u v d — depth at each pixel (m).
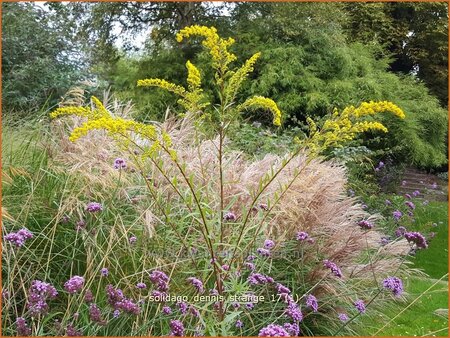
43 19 9.46
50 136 3.72
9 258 2.50
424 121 10.98
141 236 2.94
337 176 4.00
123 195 3.17
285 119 9.02
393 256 4.18
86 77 9.18
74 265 2.77
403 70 14.78
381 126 2.23
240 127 7.12
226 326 2.30
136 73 10.68
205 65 9.45
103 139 3.62
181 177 3.24
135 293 2.64
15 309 2.47
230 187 3.34
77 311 2.26
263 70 9.43
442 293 4.39
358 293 3.52
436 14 14.27
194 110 2.31
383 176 9.20
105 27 10.94
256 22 10.33
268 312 2.81
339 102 9.36
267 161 4.02
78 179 3.11
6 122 4.22
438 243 7.17
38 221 2.88
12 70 7.91
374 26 13.68
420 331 3.42
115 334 2.30
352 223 3.84
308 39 10.09
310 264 3.34
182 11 10.70
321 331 3.10
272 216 3.44
